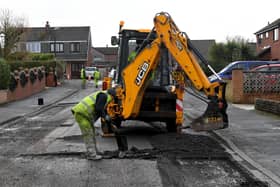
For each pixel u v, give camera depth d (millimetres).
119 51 13258
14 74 27062
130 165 8828
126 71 11633
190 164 8922
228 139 11375
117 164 8922
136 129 13969
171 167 8656
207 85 10266
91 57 77062
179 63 10539
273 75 22219
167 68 12680
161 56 12039
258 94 22219
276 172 8117
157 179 7758
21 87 28688
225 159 9422
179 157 9508
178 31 10727
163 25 10727
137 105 11664
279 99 22234
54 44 67188
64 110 21469
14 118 17766
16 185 7430
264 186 7297
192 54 10539
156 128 14266
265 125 13969
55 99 27812
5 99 24859
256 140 11297
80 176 7988
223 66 43969
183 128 12406
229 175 8047
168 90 12500
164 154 9758
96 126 14883
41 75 36156
